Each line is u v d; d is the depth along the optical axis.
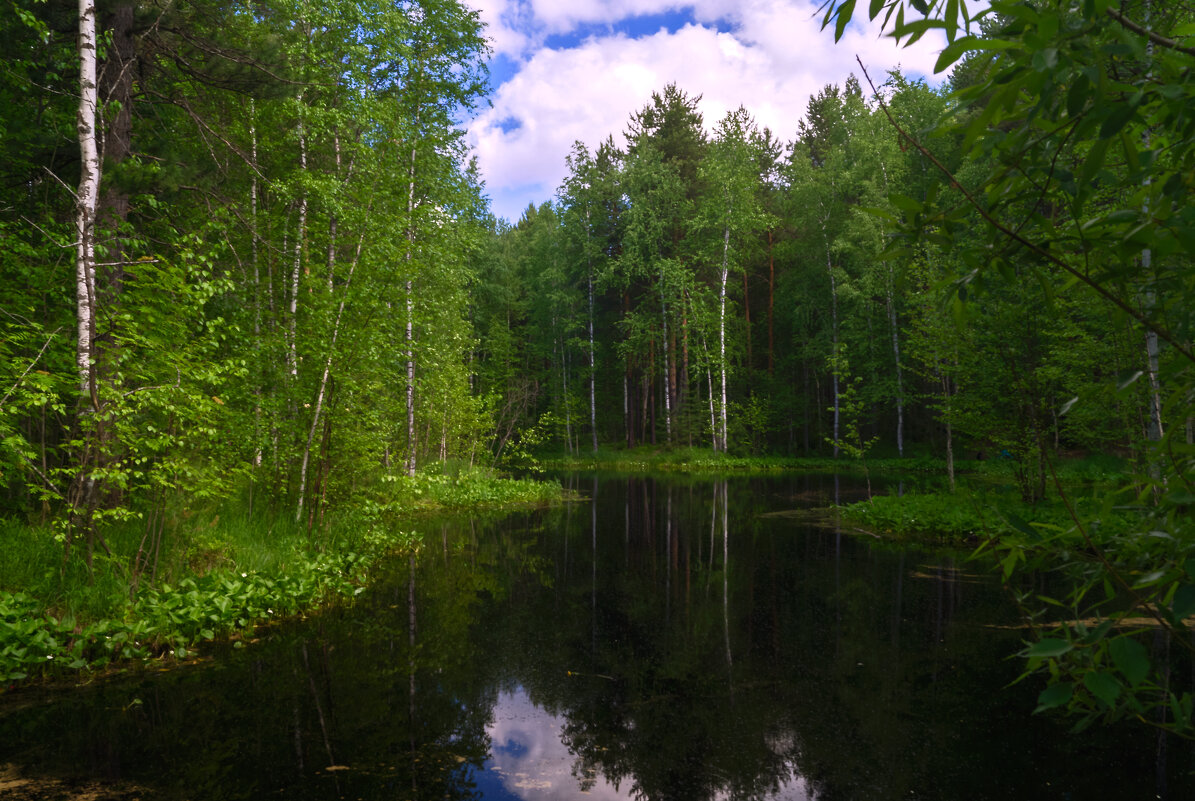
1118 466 15.75
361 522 9.38
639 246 31.33
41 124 7.27
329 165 11.92
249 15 9.84
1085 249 1.30
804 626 5.61
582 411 36.66
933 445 28.38
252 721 3.73
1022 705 3.92
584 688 4.29
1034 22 1.08
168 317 5.75
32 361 4.95
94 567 5.20
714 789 3.03
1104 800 2.87
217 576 5.73
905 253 1.47
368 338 8.66
